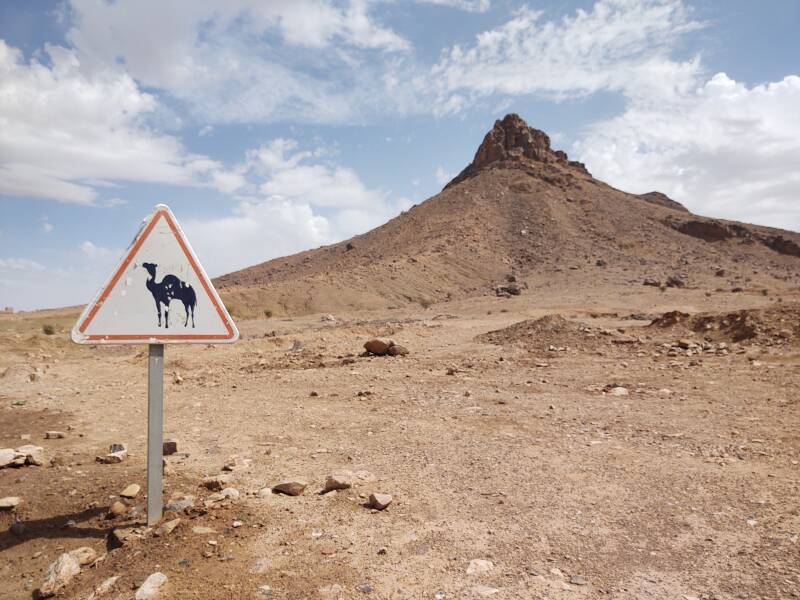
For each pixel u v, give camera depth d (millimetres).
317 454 5766
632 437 6203
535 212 169500
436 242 145375
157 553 3525
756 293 82312
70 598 3193
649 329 19062
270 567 3314
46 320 65875
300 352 18641
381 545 3592
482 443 6012
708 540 3600
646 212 175500
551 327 18859
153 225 4031
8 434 7250
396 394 9414
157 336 3998
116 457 5742
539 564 3326
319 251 194875
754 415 7180
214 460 5672
